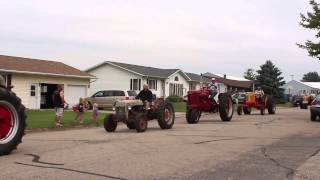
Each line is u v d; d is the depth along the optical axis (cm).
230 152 1224
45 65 4025
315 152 1234
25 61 3906
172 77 5778
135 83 5278
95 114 2459
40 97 3800
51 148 1295
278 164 1043
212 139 1530
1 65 3494
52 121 2352
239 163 1052
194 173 933
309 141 1488
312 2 2808
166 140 1499
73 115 2830
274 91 7512
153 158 1115
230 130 1877
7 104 1146
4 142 1138
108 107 3950
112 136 1652
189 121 2328
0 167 981
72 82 4109
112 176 896
